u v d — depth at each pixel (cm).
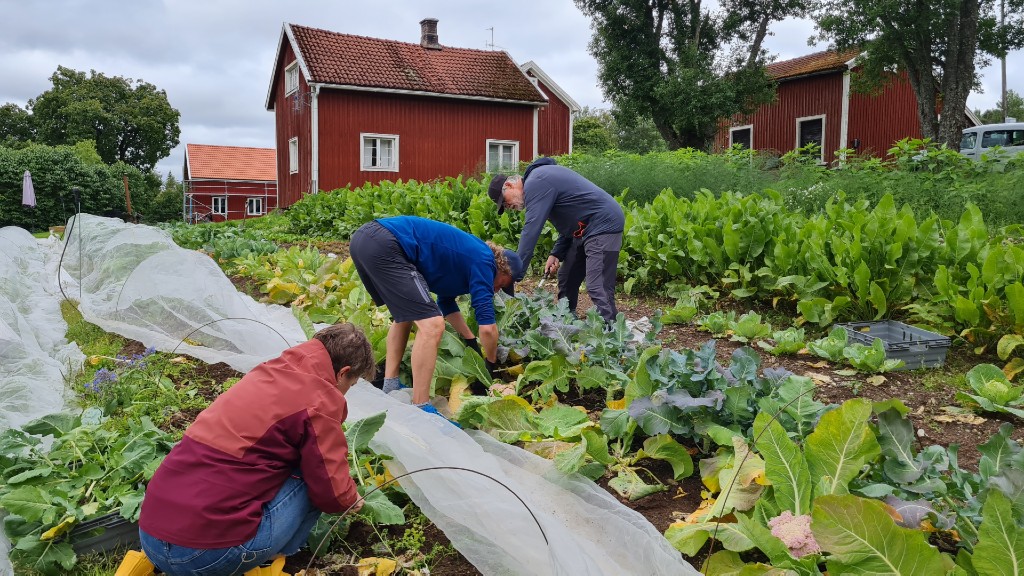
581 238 566
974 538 247
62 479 304
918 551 211
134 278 577
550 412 380
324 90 2489
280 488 252
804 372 502
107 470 310
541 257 989
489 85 2783
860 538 216
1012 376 473
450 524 277
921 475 276
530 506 271
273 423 245
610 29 3055
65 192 3206
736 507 283
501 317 511
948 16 2281
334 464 251
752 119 3288
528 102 2791
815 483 274
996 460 279
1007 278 539
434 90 2623
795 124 3080
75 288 754
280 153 2994
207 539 236
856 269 590
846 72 2847
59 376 438
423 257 396
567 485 305
